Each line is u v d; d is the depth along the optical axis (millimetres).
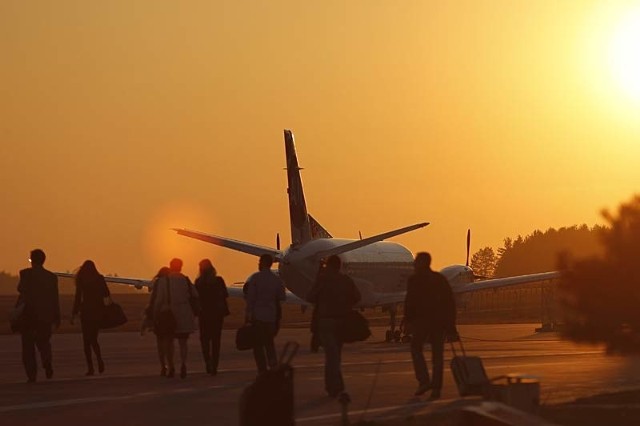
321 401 59406
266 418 40031
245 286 69438
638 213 55375
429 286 61594
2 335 151250
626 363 85750
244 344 68062
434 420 49562
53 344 124938
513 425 34875
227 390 66000
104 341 133375
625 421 47969
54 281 73125
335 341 61719
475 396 60344
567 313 55875
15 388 67375
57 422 51000
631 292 54812
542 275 163000
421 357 61812
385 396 61750
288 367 40688
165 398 61312
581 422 47688
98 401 59750
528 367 81250
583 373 75188
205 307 76812
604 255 55406
